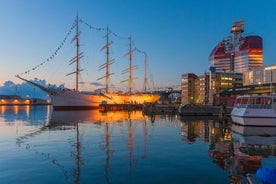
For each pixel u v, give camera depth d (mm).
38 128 45938
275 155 22734
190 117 77375
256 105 45938
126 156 22438
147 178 16219
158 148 26266
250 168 18422
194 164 19578
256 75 128750
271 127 45000
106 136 35375
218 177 16344
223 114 61062
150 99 164875
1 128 45969
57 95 118188
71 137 34375
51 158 21781
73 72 125750
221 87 162250
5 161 20766
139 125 51938
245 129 43906
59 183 15359
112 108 129125
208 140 32031
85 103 126688
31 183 15406
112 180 15859
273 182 8562
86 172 17562
